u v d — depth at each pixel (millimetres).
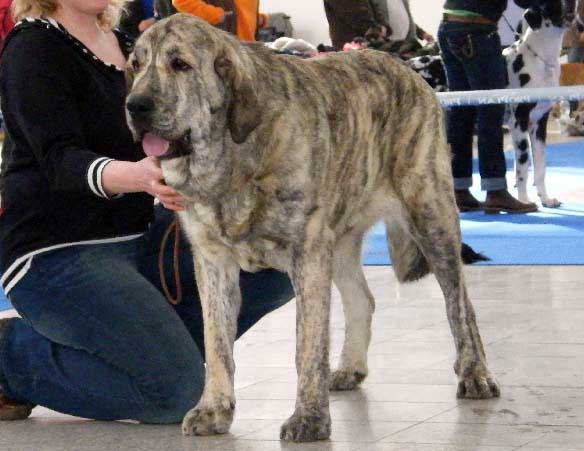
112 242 4605
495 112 10750
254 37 9922
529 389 4703
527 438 3906
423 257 5137
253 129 3877
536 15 11547
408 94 4824
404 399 4648
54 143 4316
